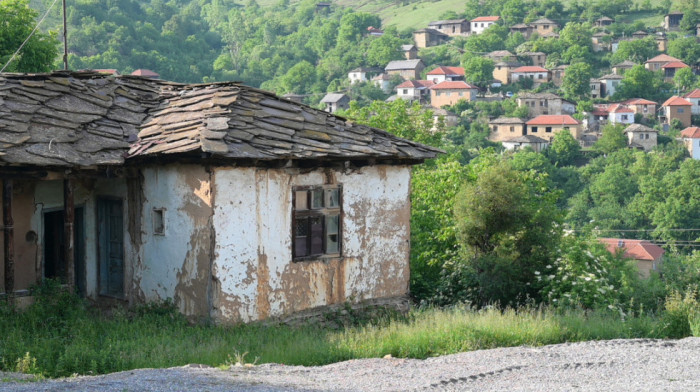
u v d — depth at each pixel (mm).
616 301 16578
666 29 176875
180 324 12656
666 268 20047
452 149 38344
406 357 11289
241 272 12789
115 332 11984
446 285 18328
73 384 8367
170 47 179375
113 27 173125
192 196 12742
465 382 9219
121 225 14164
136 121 14281
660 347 11492
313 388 8680
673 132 116562
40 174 12289
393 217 15273
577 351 11078
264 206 13094
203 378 8906
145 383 8469
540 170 92812
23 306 12680
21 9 34438
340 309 14250
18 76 14359
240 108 13766
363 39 188750
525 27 183125
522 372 9742
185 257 12891
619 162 95875
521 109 123125
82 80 15016
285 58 184750
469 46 173625
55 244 14562
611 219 76125
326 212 14094
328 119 14945
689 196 75562
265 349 11305
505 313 14344
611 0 191875
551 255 17516
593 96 140125
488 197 16781
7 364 9984
